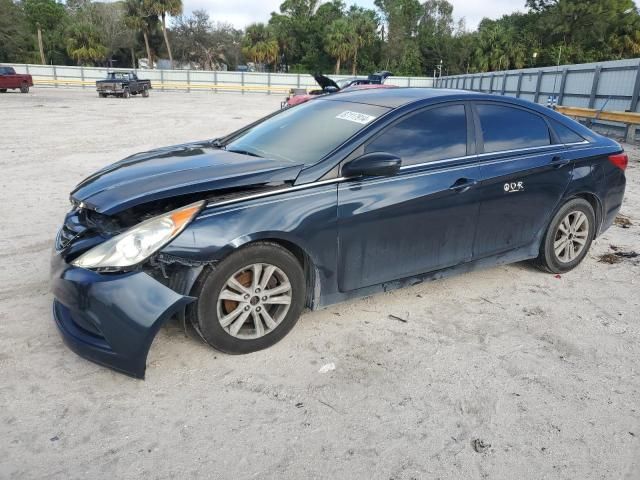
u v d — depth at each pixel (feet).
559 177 14.11
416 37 262.47
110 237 9.34
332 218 10.64
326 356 10.68
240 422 8.68
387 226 11.41
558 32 194.70
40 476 7.43
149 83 119.44
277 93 163.94
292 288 10.66
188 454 7.95
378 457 8.01
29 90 123.85
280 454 8.01
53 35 210.59
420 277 12.49
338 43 211.41
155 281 9.09
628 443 8.45
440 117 12.46
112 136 44.34
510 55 194.70
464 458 8.05
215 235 9.39
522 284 14.60
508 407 9.27
